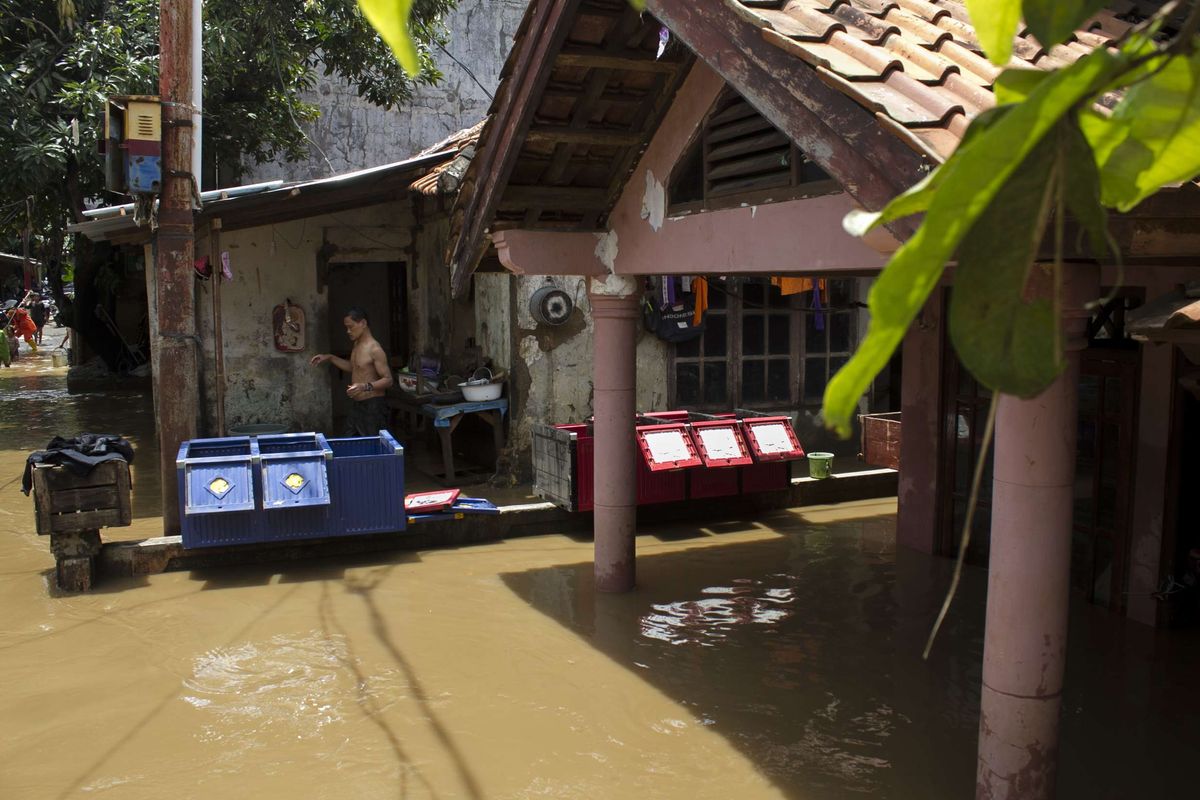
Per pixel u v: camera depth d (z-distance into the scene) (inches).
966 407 330.6
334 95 668.1
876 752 203.3
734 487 389.4
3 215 743.7
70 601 287.3
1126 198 37.1
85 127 494.9
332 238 512.7
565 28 211.8
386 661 246.8
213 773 193.3
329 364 511.2
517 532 361.7
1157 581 271.3
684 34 174.1
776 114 156.6
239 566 320.8
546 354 439.8
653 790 188.2
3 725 211.6
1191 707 226.2
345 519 320.5
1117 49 33.2
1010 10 40.1
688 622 277.0
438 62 687.1
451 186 417.1
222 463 306.7
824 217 196.9
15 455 514.3
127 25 540.4
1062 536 154.9
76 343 899.4
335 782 190.4
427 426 530.3
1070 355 149.3
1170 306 169.6
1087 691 234.5
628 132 249.6
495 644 259.0
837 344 512.1
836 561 336.8
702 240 237.6
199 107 311.4
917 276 30.2
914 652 256.5
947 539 339.3
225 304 490.6
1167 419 265.9
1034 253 30.6
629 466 295.9
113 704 221.9
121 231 460.1
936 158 124.6
